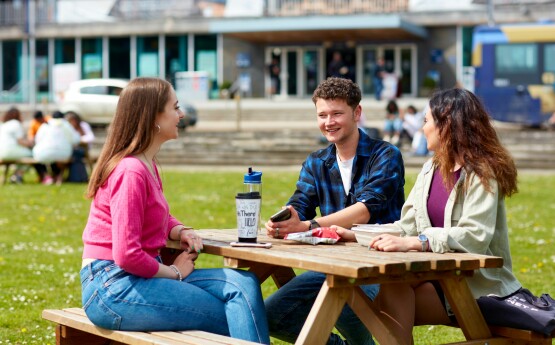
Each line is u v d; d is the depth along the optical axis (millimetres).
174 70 46938
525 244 10930
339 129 5098
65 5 49594
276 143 27609
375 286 4863
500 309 4367
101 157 4547
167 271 4461
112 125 4590
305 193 5309
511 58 30328
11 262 9414
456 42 43312
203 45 46625
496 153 4473
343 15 39281
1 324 6680
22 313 7020
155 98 4574
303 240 4645
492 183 4410
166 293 4348
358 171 5156
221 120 37406
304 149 26469
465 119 4523
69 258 9797
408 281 4031
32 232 11930
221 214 13953
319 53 45000
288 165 25625
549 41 30016
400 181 5141
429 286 4617
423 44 43688
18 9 48719
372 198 5000
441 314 4613
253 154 26422
